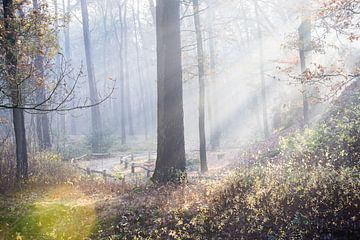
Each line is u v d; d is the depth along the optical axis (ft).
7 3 36.52
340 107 48.52
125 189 40.11
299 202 27.45
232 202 29.63
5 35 31.94
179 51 43.21
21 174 43.52
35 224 30.01
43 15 34.30
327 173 30.50
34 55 33.14
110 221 29.99
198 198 31.53
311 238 24.30
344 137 36.68
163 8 42.70
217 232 26.71
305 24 47.39
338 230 24.47
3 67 31.01
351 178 28.27
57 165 52.21
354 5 31.60
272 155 49.65
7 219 31.04
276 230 25.55
